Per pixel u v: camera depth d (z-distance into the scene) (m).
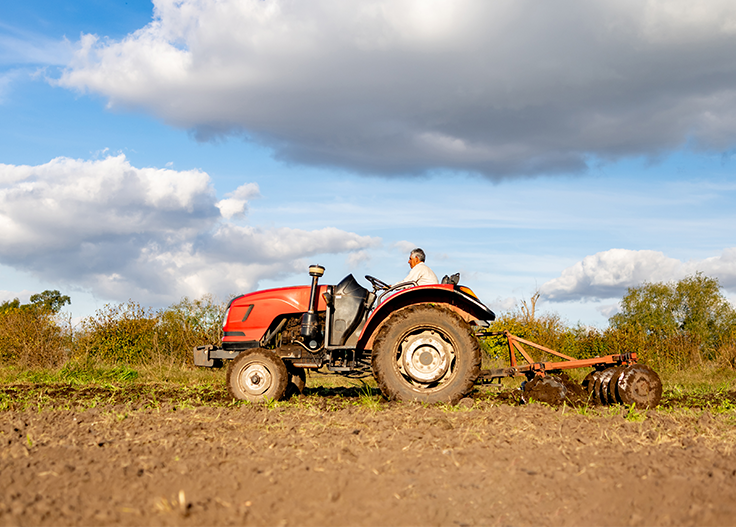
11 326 12.77
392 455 3.43
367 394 7.56
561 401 6.20
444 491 2.83
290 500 2.68
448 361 6.36
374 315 6.61
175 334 12.97
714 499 2.68
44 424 4.71
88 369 10.45
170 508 2.52
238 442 3.83
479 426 4.42
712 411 6.10
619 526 2.45
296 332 7.11
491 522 2.51
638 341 13.98
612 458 3.40
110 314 12.92
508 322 15.44
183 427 4.40
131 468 3.06
